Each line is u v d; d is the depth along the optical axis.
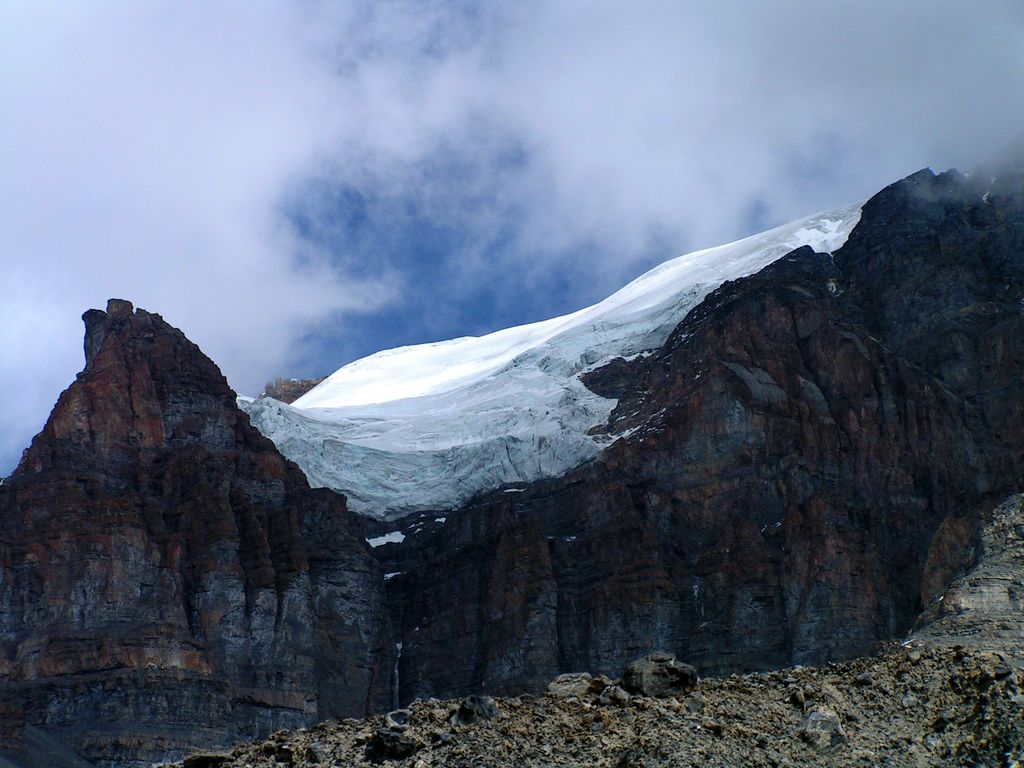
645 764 60.91
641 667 71.69
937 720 65.62
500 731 65.06
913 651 75.06
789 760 62.41
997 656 72.31
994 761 62.31
